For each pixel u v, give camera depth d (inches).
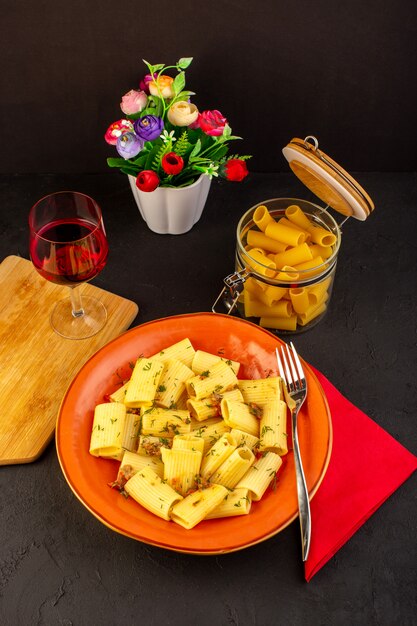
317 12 67.3
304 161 62.1
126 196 77.8
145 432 55.5
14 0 65.4
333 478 57.2
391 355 66.1
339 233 63.9
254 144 78.7
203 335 62.2
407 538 55.4
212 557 54.0
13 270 69.9
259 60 71.1
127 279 70.9
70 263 56.8
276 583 53.1
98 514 50.8
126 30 68.2
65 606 51.9
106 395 59.1
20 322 66.3
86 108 74.5
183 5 66.5
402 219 76.4
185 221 72.5
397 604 52.4
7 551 54.2
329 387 62.4
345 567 54.0
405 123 76.6
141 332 61.2
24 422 59.6
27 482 57.5
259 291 63.6
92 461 55.0
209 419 57.9
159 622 51.4
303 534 52.4
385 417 62.1
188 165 66.9
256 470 53.1
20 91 72.7
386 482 57.1
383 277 71.7
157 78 66.0
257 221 65.8
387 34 68.9
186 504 50.8
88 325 66.2
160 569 53.5
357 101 74.7
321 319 68.3
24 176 79.8
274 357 60.9
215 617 51.6
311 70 72.0
